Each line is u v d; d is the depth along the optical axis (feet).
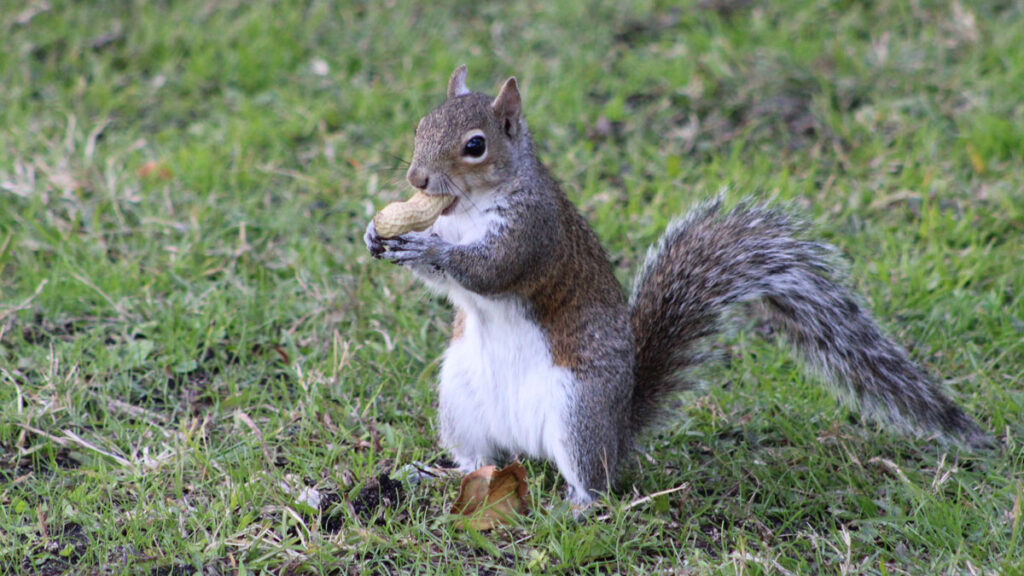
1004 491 27.76
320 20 55.72
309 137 47.42
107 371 33.12
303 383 32.09
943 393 30.78
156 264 38.37
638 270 31.78
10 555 25.21
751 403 32.83
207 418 31.22
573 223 29.27
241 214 41.06
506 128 28.25
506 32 55.57
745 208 31.35
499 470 27.04
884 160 44.65
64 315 35.63
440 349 35.32
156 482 27.68
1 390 31.45
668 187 43.34
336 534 26.55
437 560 25.71
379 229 27.37
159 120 48.73
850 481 28.84
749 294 30.53
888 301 37.19
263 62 52.47
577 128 47.85
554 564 25.66
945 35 53.16
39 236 39.27
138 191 42.11
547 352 28.07
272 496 27.43
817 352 31.04
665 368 30.45
